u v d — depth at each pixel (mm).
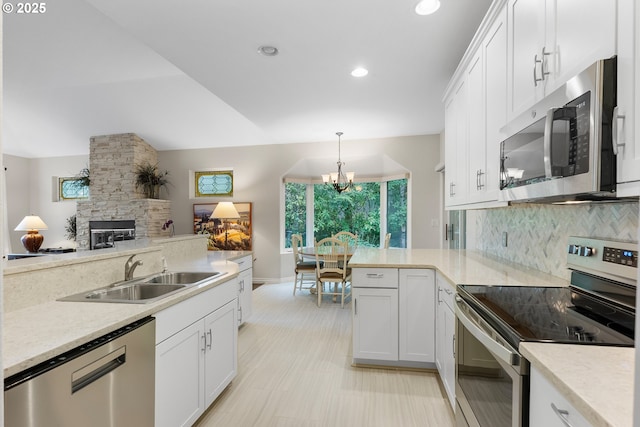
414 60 2615
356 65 2703
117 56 3760
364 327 2562
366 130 4957
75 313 1371
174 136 5926
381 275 2527
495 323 1190
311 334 3369
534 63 1370
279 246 5969
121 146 5980
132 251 2084
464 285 1679
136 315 1361
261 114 4078
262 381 2402
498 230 2734
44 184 7035
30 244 5855
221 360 2125
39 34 3227
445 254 3014
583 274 1523
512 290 1568
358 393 2238
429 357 2463
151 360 1453
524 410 966
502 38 1680
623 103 896
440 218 5223
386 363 2602
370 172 6031
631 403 667
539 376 898
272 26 2129
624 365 836
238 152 6125
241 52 2475
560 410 791
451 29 2176
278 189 5977
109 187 6023
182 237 3395
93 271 1803
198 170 6340
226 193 6277
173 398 1615
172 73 4344
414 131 5047
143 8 1931
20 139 6223
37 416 967
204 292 1922
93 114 5398
